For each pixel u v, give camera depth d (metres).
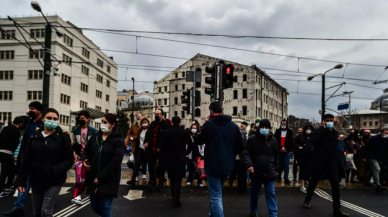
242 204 6.61
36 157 4.19
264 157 5.32
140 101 86.19
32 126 5.25
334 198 5.84
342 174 6.73
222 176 4.89
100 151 4.21
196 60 64.88
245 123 9.70
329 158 5.95
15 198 6.72
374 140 8.47
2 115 41.47
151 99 86.88
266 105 63.69
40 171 4.16
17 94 41.34
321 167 6.01
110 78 58.88
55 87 39.38
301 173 8.23
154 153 7.60
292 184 9.10
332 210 6.21
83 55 47.72
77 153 6.71
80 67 46.50
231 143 4.86
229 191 7.99
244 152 5.45
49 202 4.19
